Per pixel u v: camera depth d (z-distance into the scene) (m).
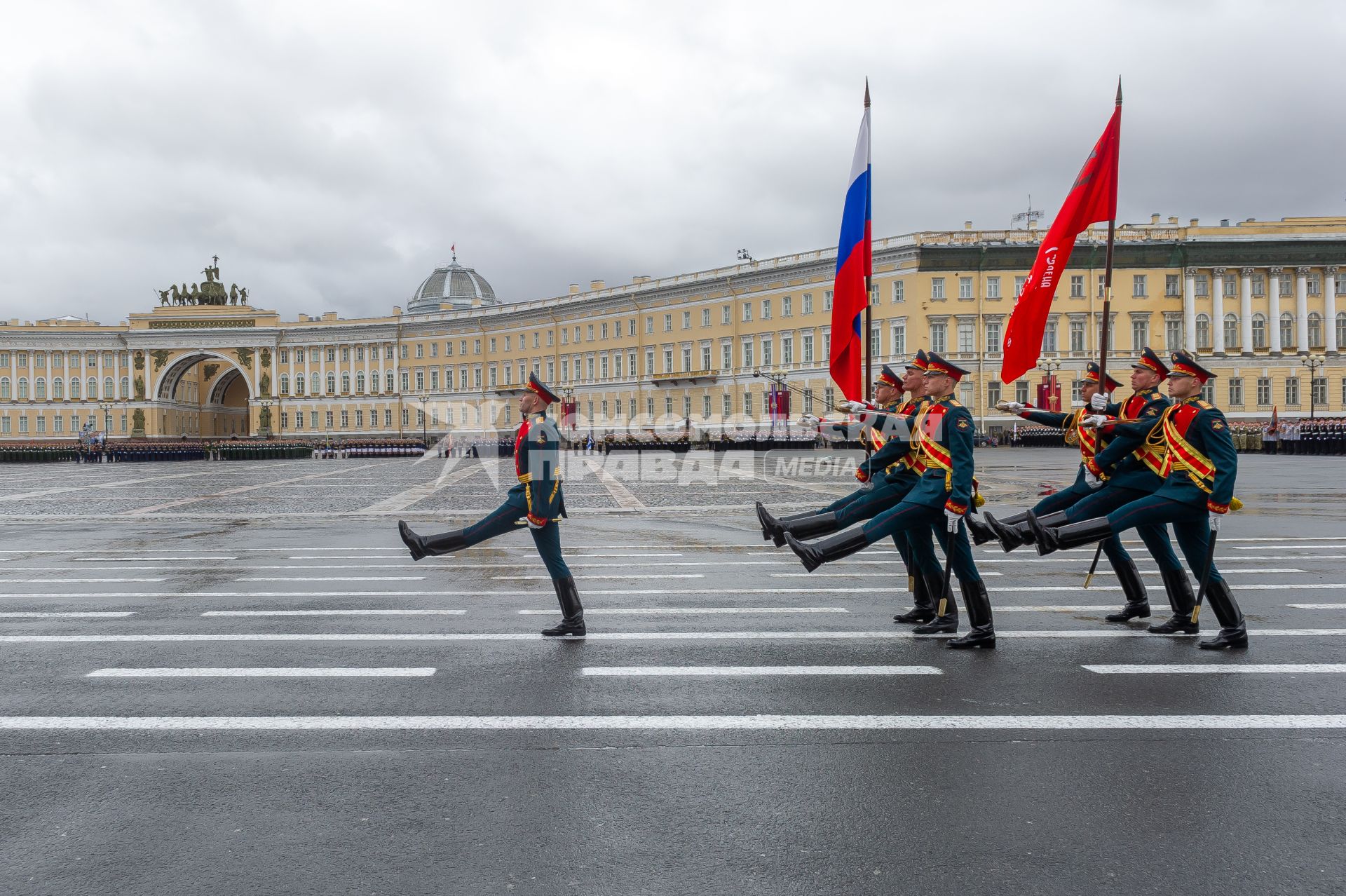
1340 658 7.07
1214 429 7.24
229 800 4.57
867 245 11.05
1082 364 70.75
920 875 3.81
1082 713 5.78
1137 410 8.19
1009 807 4.43
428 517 19.42
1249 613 8.74
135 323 114.88
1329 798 4.52
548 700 6.14
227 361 114.69
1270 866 3.87
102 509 22.00
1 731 5.58
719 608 9.19
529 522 7.88
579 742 5.33
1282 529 15.39
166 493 28.12
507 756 5.12
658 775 4.84
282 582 10.96
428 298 126.25
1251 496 21.84
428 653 7.42
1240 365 70.94
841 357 11.16
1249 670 6.76
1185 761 4.98
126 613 9.11
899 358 72.50
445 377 107.44
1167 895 3.65
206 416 126.88
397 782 4.78
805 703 6.02
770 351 81.06
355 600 9.74
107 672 6.91
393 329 109.38
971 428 7.55
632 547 13.95
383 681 6.60
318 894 3.70
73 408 114.81
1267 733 5.41
